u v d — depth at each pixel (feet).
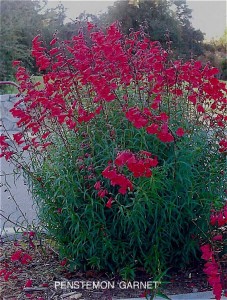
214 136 13.34
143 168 9.88
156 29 37.47
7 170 27.96
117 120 12.90
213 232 13.23
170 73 12.44
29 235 14.87
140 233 12.58
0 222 18.81
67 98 14.08
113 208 12.50
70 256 13.53
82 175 12.67
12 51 49.44
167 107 13.06
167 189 12.16
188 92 13.32
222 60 37.52
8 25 51.03
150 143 12.64
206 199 12.44
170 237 12.67
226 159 13.10
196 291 12.40
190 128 12.91
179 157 12.23
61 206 13.14
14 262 14.44
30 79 14.15
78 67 12.70
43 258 14.64
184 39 41.52
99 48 12.67
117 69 12.96
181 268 13.50
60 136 12.99
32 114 15.08
